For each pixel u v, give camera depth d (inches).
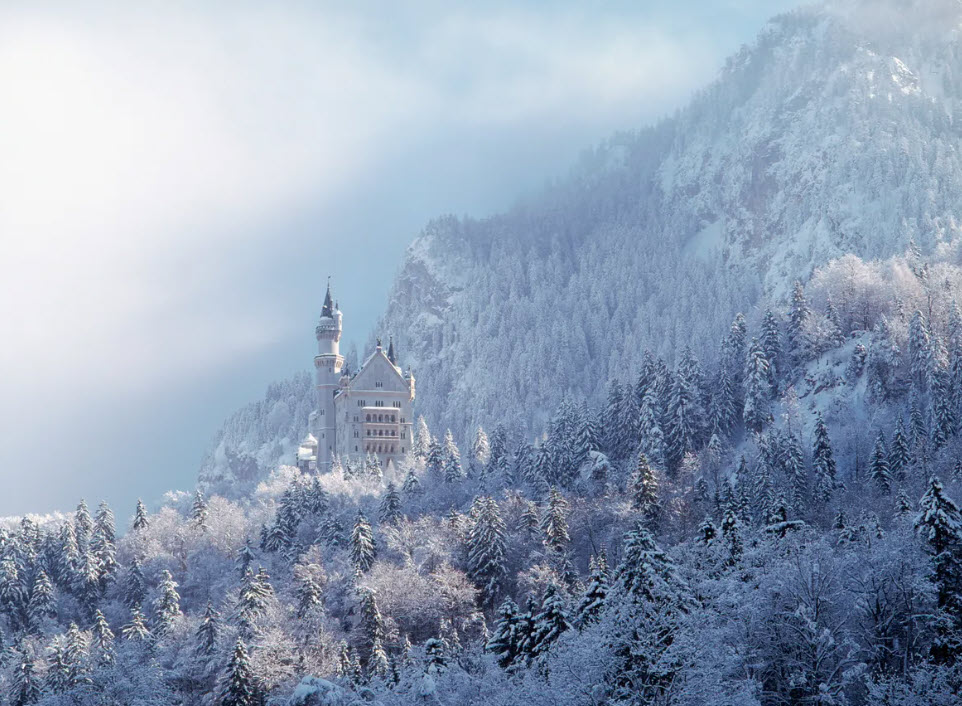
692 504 5526.6
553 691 2381.9
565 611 3159.5
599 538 5487.2
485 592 5108.3
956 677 2262.6
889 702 2220.7
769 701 2397.9
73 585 6269.7
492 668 3088.1
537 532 5565.9
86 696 3799.2
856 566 2613.2
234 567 6309.1
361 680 3582.7
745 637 2445.9
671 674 2358.5
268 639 3991.1
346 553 5738.2
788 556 2694.4
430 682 2918.3
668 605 2568.9
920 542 2628.0
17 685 4325.8
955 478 4938.5
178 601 5452.8
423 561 5334.6
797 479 5807.1
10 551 6279.5
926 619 2508.6
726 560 3095.5
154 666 4072.3
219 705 3604.8
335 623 4515.3
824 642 2377.0
